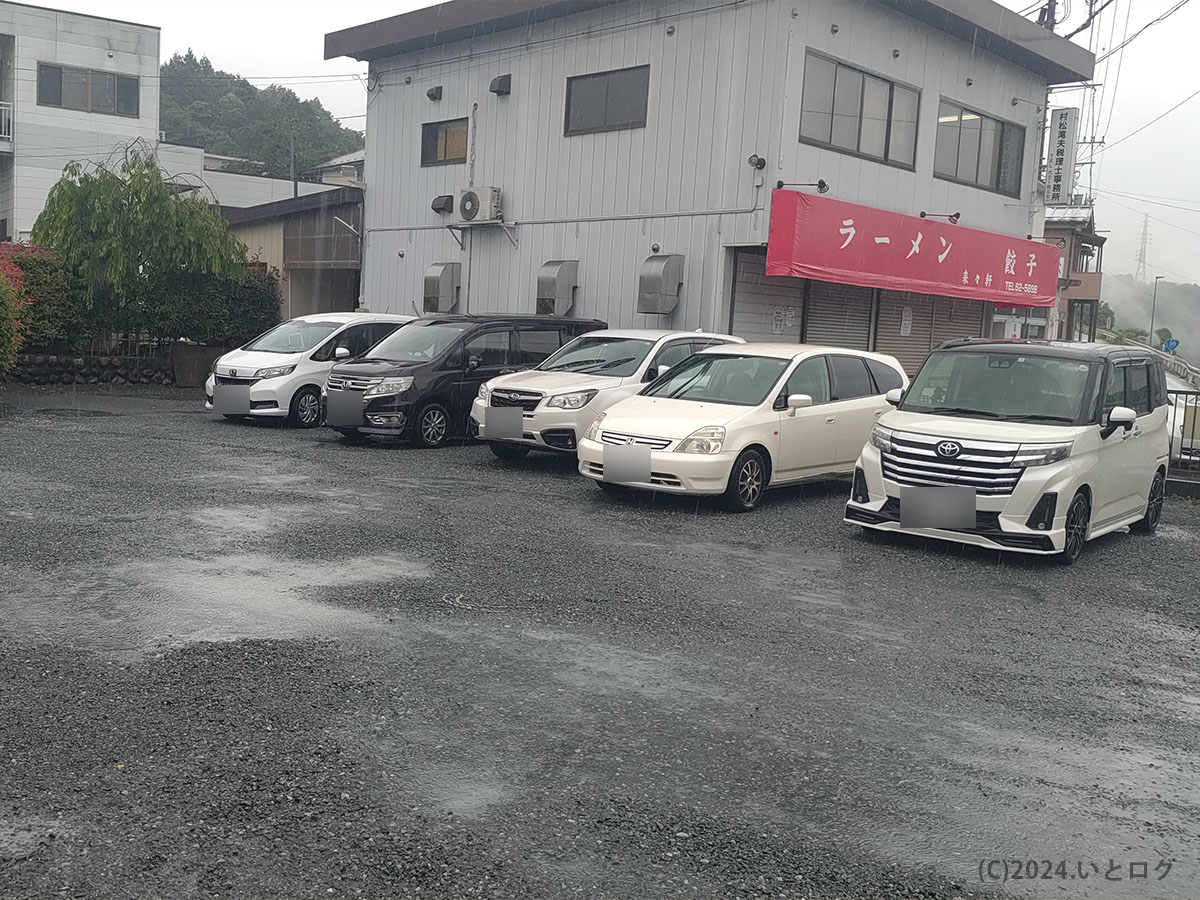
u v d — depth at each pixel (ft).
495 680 16.61
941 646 19.58
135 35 116.67
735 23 52.37
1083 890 11.10
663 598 21.99
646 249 56.70
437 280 66.33
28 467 34.81
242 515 28.71
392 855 11.16
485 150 65.10
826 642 19.45
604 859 11.26
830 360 36.86
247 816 11.87
